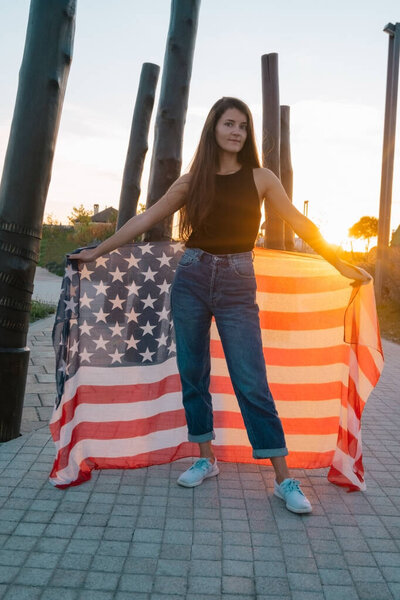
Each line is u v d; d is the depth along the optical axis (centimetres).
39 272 3294
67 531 250
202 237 283
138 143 734
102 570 221
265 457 287
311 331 329
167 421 332
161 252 329
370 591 213
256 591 211
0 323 353
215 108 278
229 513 273
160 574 220
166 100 448
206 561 230
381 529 262
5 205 342
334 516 274
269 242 542
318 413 327
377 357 303
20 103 338
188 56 446
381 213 1396
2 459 331
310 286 328
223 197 276
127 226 293
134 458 326
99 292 321
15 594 204
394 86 1366
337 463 315
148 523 260
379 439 403
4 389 358
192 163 289
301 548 243
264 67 527
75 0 345
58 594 205
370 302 301
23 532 248
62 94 347
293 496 277
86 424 321
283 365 331
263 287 333
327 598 208
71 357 312
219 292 282
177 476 317
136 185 744
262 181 284
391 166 1382
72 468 305
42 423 402
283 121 771
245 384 285
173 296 296
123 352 327
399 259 1342
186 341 295
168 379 333
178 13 440
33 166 340
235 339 284
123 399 326
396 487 312
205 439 311
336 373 326
